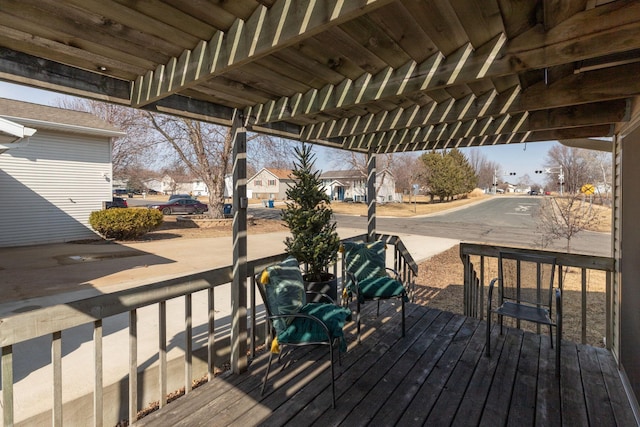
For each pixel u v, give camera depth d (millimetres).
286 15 1377
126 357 2863
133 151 14344
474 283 4129
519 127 3051
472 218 18469
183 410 2064
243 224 2586
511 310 2826
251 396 2205
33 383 2482
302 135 3779
